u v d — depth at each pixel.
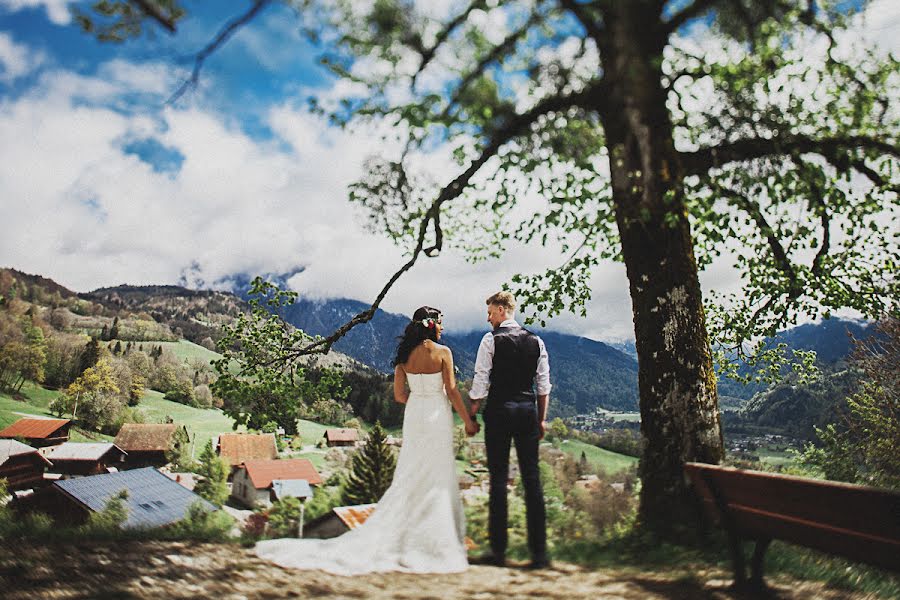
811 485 3.09
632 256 5.90
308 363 9.97
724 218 7.13
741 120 5.73
